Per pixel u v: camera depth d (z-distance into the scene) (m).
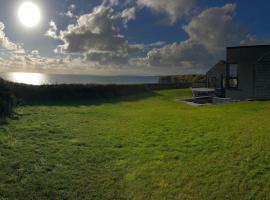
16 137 10.46
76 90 27.20
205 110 17.20
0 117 13.51
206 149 9.26
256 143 9.38
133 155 9.09
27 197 6.45
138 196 6.65
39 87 24.28
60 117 15.16
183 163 8.27
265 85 21.83
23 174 7.42
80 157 8.83
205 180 7.20
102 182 7.27
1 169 7.57
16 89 22.56
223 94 30.03
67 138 10.84
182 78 59.44
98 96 29.03
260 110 15.22
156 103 26.02
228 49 24.02
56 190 6.81
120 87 33.06
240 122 12.39
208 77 37.72
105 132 11.95
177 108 20.12
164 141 10.45
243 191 6.61
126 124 13.69
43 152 9.07
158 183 7.18
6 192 6.54
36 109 17.83
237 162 8.05
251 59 22.61
